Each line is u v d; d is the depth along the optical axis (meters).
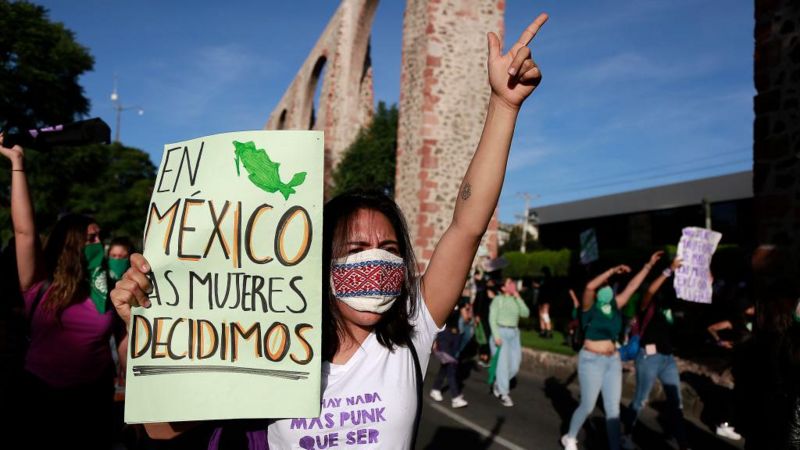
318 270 1.57
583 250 6.36
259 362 1.56
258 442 1.67
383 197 1.81
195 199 1.66
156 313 1.60
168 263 1.63
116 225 35.69
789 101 5.35
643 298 5.40
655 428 6.25
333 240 1.71
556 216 35.75
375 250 1.69
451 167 13.15
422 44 13.53
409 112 13.84
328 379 1.62
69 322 2.84
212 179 1.66
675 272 5.25
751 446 2.89
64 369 2.84
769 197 5.48
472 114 13.44
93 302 2.91
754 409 2.86
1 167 23.94
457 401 7.09
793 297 2.83
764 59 5.62
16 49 21.91
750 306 6.60
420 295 1.80
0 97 21.00
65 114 23.89
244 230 1.62
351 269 1.67
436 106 13.20
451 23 13.50
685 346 10.09
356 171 20.58
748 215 26.52
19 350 3.17
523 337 12.70
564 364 9.03
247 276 1.60
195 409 1.54
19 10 22.36
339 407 1.58
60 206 26.02
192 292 1.61
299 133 1.66
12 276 3.30
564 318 15.08
